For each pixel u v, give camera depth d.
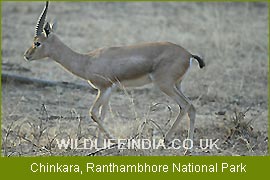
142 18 27.48
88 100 16.20
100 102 13.02
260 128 14.07
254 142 13.16
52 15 27.25
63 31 24.56
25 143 12.77
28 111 15.08
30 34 23.84
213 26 25.03
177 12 28.67
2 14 27.00
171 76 12.63
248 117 14.79
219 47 21.52
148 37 24.08
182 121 14.21
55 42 13.45
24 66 19.23
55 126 13.65
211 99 16.25
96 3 30.14
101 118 13.02
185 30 25.27
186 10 29.05
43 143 12.69
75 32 24.53
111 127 13.65
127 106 15.59
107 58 13.00
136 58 12.78
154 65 12.71
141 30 25.27
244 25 25.19
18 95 16.34
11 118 14.43
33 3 29.44
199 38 23.77
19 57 20.33
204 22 26.22
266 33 23.81
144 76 12.88
